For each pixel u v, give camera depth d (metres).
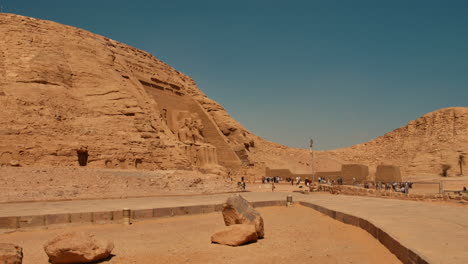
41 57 50.03
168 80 71.56
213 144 70.12
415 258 9.69
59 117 43.88
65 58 53.44
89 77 52.88
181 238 16.48
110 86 52.41
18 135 38.50
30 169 32.72
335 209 21.14
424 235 12.54
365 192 34.91
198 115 72.06
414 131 108.31
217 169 60.38
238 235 14.45
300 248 13.61
